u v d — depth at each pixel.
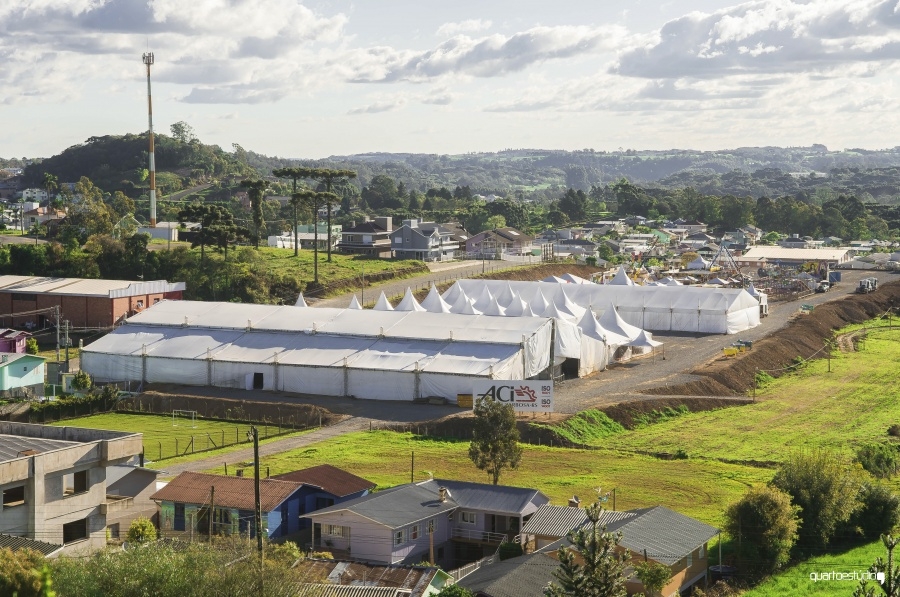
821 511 58.66
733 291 139.75
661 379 104.56
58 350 101.56
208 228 150.88
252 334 105.62
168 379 102.31
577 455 77.06
